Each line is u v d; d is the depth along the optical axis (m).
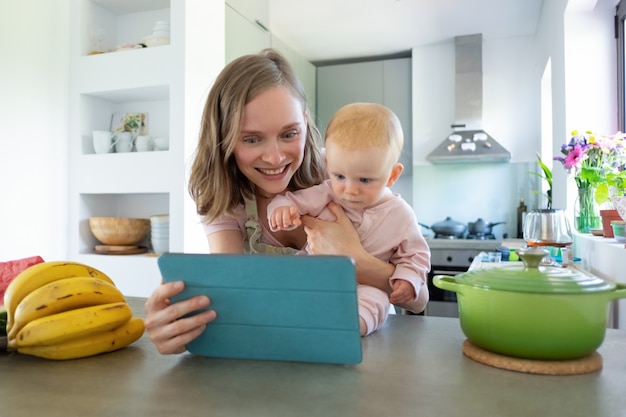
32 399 0.47
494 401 0.45
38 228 2.10
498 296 0.54
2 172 1.92
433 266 3.52
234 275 0.56
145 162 2.13
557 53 2.64
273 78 0.85
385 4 3.20
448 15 3.41
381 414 0.42
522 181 3.91
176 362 0.59
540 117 3.71
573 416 0.41
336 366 0.56
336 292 0.53
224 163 0.92
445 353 0.60
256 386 0.50
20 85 2.01
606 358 0.58
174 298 0.59
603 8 2.34
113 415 0.43
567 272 0.57
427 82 4.08
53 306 0.62
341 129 0.81
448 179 4.08
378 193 0.83
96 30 2.33
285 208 0.86
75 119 2.26
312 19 3.46
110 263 2.16
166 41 2.16
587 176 2.05
